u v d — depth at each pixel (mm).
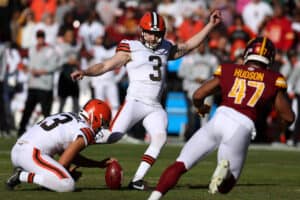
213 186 21250
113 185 26266
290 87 51750
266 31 57906
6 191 25203
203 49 51969
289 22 57688
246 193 26781
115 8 63969
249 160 40625
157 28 27891
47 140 24672
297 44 58062
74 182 24875
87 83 54750
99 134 27312
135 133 53156
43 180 24375
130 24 56844
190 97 51812
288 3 64500
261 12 61500
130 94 28047
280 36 57312
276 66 52094
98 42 53000
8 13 63969
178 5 61875
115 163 26406
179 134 55344
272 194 26844
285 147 50594
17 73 56719
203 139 22125
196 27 57438
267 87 22172
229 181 22250
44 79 49875
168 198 24750
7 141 46844
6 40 55594
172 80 55500
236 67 22547
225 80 22406
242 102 22062
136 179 26766
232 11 61969
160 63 28266
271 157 42688
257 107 22156
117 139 27750
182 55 28984
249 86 22172
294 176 33312
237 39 54281
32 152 24484
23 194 24594
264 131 52688
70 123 24984
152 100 28047
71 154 24547
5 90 52500
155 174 32312
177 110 54906
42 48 50094
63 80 51344
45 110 50344
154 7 63844
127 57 28016
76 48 51969
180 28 58031
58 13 62469
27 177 24531
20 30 62312
